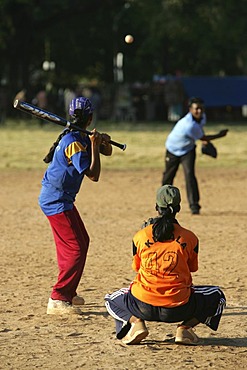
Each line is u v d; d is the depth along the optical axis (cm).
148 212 3997
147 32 15288
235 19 13638
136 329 1850
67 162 2128
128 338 1877
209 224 3653
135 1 13688
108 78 16688
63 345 1911
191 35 13762
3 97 12219
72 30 15200
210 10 13575
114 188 4950
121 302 1859
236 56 16338
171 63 16888
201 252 3028
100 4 13525
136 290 1834
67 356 1827
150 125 11988
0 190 4875
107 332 2017
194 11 13650
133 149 7750
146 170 6041
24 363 1778
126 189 4909
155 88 13838
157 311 1819
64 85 16850
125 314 1858
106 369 1734
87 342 1933
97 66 17088
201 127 3841
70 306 2178
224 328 2056
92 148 2088
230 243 3203
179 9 13638
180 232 1823
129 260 2884
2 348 1886
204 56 14862
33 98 13375
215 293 1862
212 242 3225
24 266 2788
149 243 1814
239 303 2292
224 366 1756
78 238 2161
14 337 1975
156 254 1805
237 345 1914
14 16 13050
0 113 12731
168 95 13500
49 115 2103
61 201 2150
